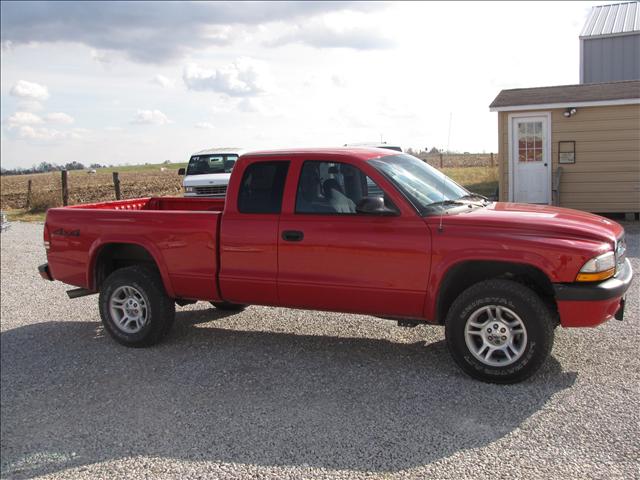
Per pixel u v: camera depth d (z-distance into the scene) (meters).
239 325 6.97
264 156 5.83
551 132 14.30
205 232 5.98
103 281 6.77
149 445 4.34
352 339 6.25
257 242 5.73
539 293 5.20
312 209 5.58
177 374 5.61
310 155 5.68
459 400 4.66
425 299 5.16
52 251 6.86
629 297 7.30
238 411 4.75
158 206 8.22
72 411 5.04
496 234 4.89
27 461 4.29
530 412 4.38
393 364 5.49
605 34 18.38
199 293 6.12
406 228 5.16
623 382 4.79
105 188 34.50
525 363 4.80
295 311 7.44
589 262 4.67
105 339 6.87
